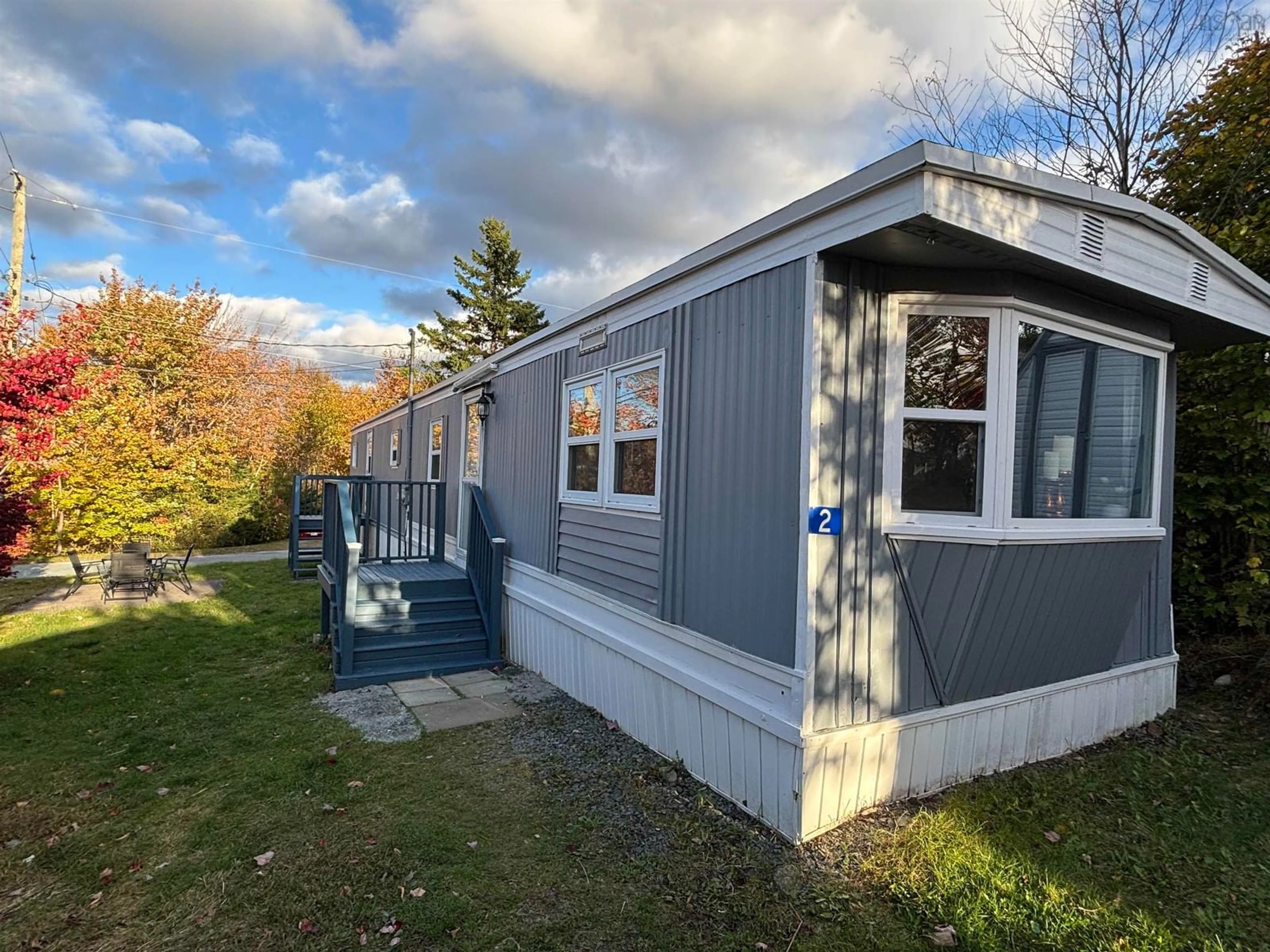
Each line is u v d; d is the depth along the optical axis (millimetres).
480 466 7969
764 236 3277
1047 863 2854
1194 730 4453
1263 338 4418
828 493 3025
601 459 5070
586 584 5254
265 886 2727
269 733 4527
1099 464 3699
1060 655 3889
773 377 3256
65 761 4027
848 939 2400
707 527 3750
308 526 13977
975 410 3152
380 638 6191
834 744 3070
